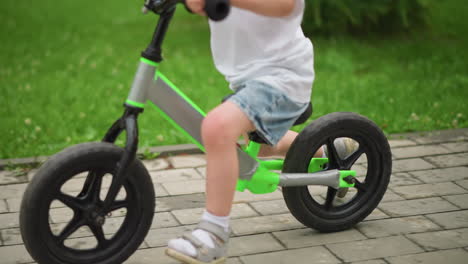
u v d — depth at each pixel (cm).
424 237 293
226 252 262
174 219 322
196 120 265
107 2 1046
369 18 751
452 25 799
